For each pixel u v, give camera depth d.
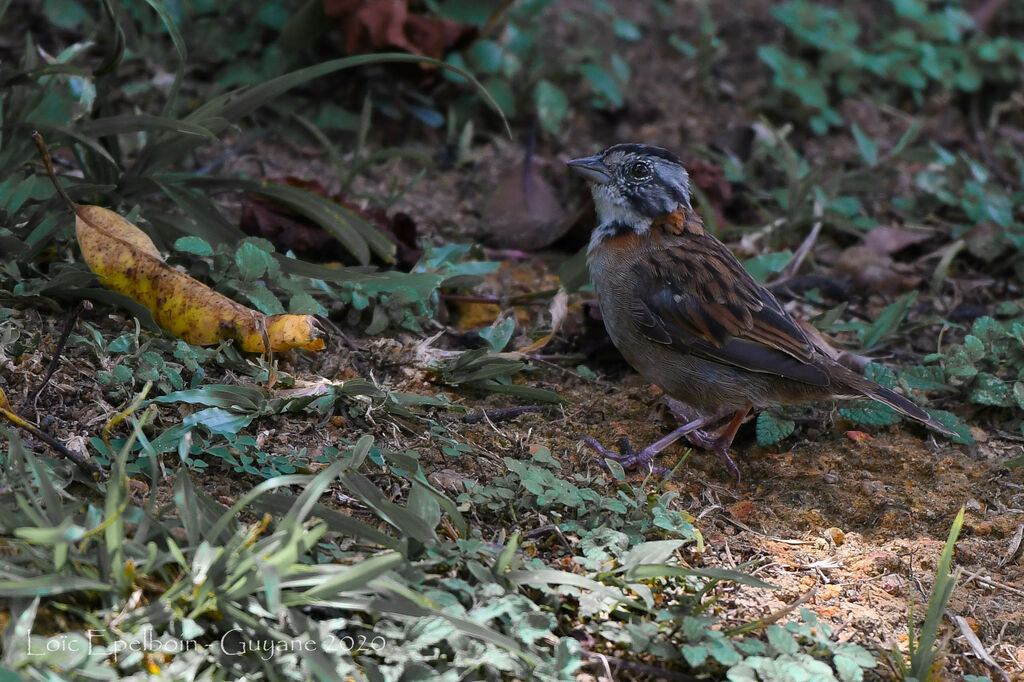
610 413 9.78
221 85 13.55
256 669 6.12
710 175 13.16
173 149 10.19
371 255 11.18
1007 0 17.36
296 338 8.91
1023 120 15.88
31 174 10.25
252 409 8.36
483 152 14.02
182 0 14.00
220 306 8.92
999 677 7.25
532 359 10.29
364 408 8.79
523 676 6.35
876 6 17.39
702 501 8.83
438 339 10.28
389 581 6.34
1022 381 9.88
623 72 14.76
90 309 9.11
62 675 5.75
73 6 13.81
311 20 13.26
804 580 7.88
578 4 16.62
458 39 13.89
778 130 14.52
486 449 8.90
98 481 7.45
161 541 6.69
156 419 8.09
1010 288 12.42
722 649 6.71
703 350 9.24
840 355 10.24
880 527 8.64
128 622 6.03
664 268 9.47
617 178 9.82
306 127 13.52
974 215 13.03
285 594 6.20
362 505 7.79
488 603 6.65
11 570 6.12
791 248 12.94
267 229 10.99
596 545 7.61
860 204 13.57
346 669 6.13
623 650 6.94
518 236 12.50
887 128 15.34
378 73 13.80
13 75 9.52
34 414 7.90
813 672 6.64
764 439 9.49
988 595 7.92
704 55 15.31
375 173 13.30
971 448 9.61
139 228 9.73
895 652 6.96
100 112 10.43
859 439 9.64
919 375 10.24
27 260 9.34
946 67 15.77
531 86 14.58
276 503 7.25
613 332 9.74
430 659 6.42
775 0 17.27
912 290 12.26
